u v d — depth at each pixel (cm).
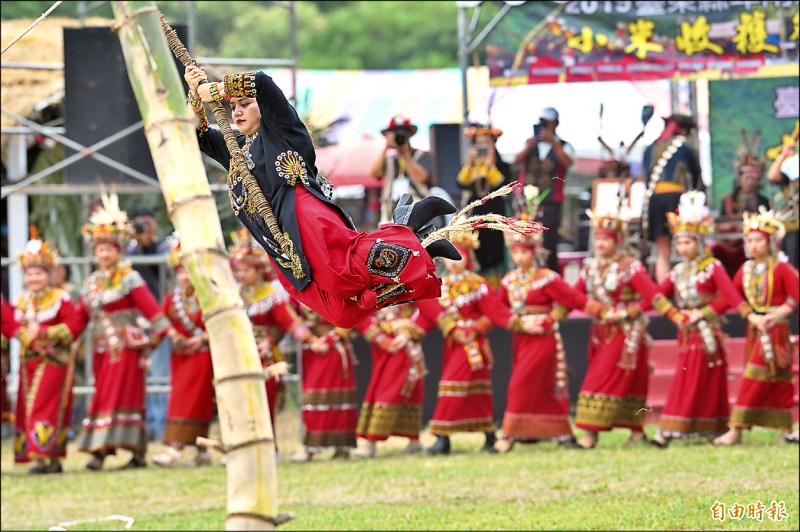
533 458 2086
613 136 2784
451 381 2223
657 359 2589
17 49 2964
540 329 2197
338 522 1586
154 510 1767
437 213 787
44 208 3177
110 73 2441
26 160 3033
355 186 3512
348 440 2255
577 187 3148
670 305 2194
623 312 2192
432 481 1895
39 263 2211
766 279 2169
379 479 1945
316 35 6181
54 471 2220
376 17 6266
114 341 2203
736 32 2688
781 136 2947
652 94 3105
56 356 2205
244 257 2202
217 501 1827
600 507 1588
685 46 2691
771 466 1841
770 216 2198
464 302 2220
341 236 723
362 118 3603
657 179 2722
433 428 2234
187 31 2491
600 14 2697
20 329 2211
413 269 718
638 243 2741
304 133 754
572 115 2814
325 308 737
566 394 2233
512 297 2216
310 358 2261
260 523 616
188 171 647
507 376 2614
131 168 2442
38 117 2972
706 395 2188
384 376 2255
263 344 2217
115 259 2223
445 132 2989
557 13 2705
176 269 2219
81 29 2439
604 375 2202
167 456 2230
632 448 2175
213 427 2734
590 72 2705
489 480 1875
